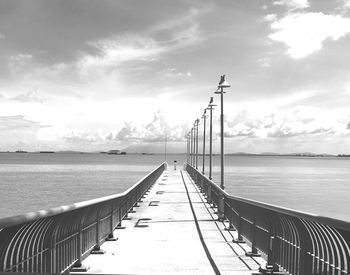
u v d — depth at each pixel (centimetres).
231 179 10619
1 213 4262
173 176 5722
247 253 1141
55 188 7125
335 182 11169
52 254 784
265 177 12519
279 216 899
